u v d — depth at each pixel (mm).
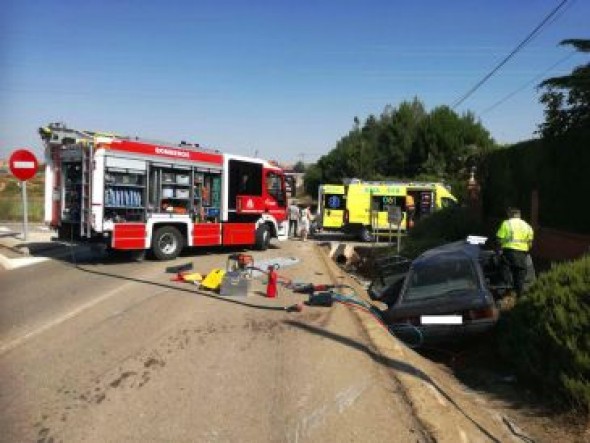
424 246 19297
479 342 10023
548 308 8188
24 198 21422
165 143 18047
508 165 19250
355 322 9953
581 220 14312
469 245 12789
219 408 6184
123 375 7137
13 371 7266
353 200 31938
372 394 6633
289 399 6453
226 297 12000
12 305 11086
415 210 31719
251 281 13914
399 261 14328
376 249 23141
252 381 6977
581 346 7391
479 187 22453
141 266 16656
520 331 8648
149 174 17609
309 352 8141
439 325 9766
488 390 8281
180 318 10039
